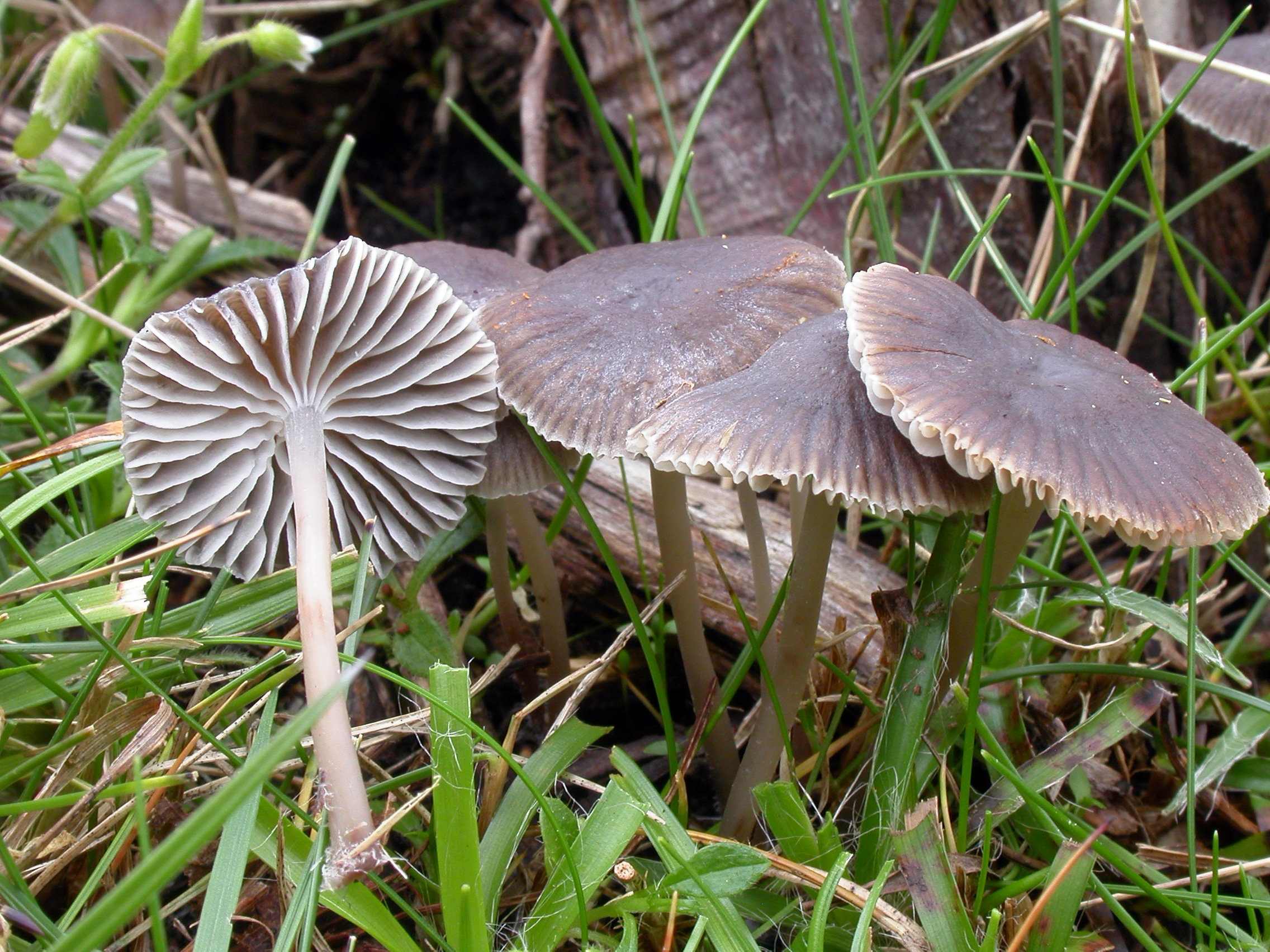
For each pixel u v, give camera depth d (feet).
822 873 0.48
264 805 0.45
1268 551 0.65
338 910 0.44
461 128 1.03
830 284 0.53
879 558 0.66
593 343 0.51
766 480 0.46
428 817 0.51
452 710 0.45
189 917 0.50
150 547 0.59
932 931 0.45
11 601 0.50
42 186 0.65
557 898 0.45
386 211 1.04
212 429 0.49
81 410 0.68
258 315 0.46
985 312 0.49
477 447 0.54
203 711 0.51
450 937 0.45
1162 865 0.53
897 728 0.49
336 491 0.53
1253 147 0.69
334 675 0.46
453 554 0.69
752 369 0.49
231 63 1.00
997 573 0.51
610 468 0.68
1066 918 0.46
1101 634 0.57
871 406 0.47
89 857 0.49
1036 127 0.73
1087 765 0.55
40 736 0.52
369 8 1.00
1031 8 0.72
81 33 0.62
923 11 0.73
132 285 0.69
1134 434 0.45
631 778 0.48
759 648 0.52
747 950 0.44
